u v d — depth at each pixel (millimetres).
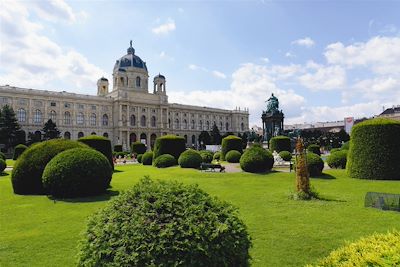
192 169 28281
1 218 11773
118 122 106062
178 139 36062
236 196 15430
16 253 8047
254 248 8094
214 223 4730
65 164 15305
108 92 118250
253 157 24281
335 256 3928
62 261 7496
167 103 119375
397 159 18719
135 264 4266
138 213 4695
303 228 9703
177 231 4512
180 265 4309
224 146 40719
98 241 4609
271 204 13312
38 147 17219
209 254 4434
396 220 10148
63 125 96875
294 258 7461
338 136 81188
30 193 16656
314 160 21031
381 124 19141
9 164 46500
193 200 5000
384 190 15852
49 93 94312
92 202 14250
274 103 50906
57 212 12562
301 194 14141
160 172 27391
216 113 138375
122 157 68125
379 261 3312
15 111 88062
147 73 120062
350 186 17312
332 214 11266
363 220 10305
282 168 27750
